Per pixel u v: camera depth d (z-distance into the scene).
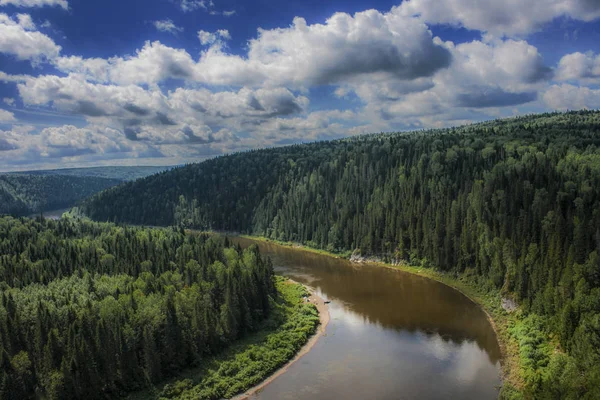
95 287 101.75
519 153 179.75
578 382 61.53
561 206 129.12
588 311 77.94
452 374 80.62
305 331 101.44
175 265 122.00
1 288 102.12
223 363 84.81
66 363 69.62
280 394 76.31
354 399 73.44
